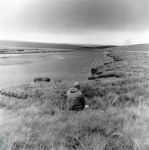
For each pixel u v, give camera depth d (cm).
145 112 490
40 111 598
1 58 4534
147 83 884
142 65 1792
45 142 357
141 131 383
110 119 455
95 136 367
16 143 358
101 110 582
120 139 352
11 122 465
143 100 621
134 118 467
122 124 420
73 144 354
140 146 329
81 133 387
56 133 391
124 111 524
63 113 561
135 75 1186
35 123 465
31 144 353
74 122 444
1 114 552
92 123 429
